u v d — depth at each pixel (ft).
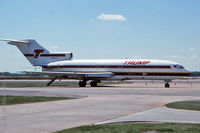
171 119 44.27
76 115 48.70
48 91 116.16
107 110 56.13
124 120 43.21
